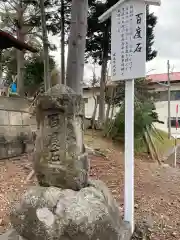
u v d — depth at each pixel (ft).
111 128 36.76
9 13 54.49
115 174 21.70
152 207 15.38
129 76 11.49
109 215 8.53
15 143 25.79
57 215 7.86
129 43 11.48
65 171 8.49
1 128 24.71
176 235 12.04
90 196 8.46
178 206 15.71
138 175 23.07
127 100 11.73
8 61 64.28
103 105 47.85
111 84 48.47
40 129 9.03
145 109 36.17
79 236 7.78
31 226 7.97
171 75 80.59
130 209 11.39
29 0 46.70
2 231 11.50
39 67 57.11
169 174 24.70
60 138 8.68
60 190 8.41
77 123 9.03
